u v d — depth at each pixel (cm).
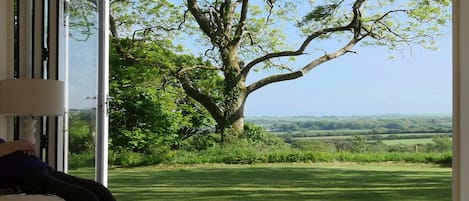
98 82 513
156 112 1030
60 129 511
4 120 461
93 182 372
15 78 463
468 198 332
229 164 1023
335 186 903
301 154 1017
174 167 1020
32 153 367
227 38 1033
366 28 1012
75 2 517
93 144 511
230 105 1033
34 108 418
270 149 1027
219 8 1033
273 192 870
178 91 1036
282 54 1029
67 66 514
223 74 1036
